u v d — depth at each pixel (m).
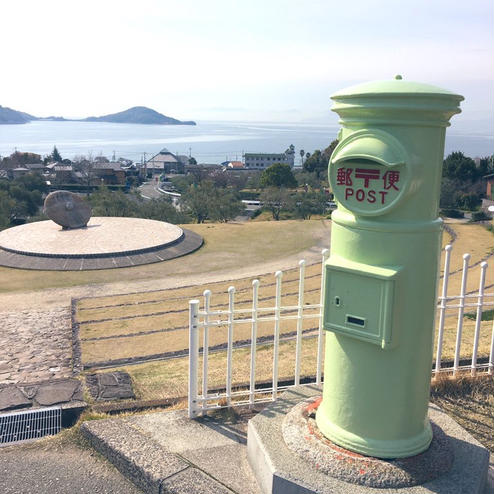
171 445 4.67
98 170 110.44
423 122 3.56
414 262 3.75
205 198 51.56
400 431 3.96
